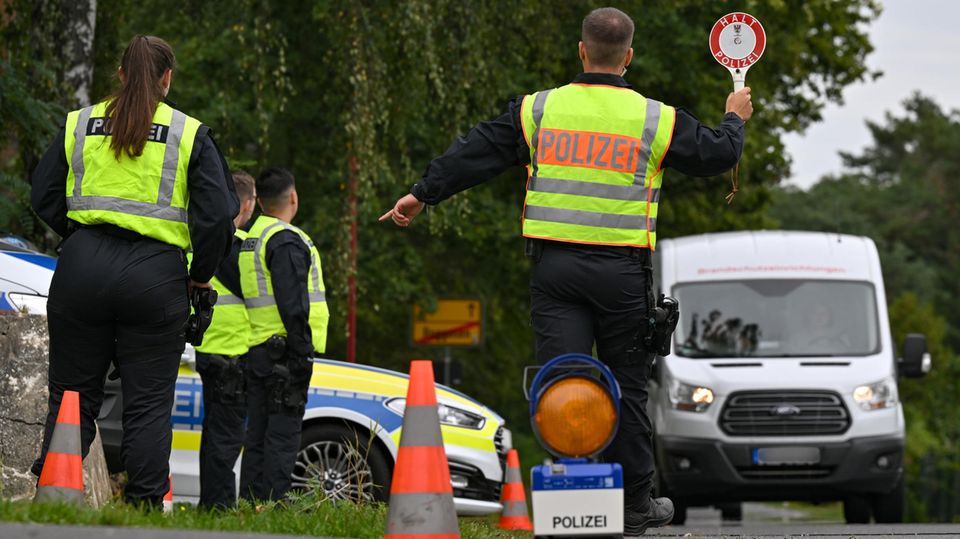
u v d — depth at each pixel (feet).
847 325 174.29
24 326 95.91
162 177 71.92
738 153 67.46
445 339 243.60
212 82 218.79
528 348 298.15
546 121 67.51
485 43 186.09
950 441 509.76
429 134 223.92
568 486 57.62
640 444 69.77
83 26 154.51
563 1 198.80
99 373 74.13
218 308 98.53
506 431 128.77
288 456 96.99
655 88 254.47
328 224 216.95
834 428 166.30
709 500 174.91
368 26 175.52
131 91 72.02
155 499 73.15
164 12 194.70
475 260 261.65
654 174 67.56
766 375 168.04
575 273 67.10
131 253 71.46
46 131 144.97
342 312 192.75
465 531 86.43
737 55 69.72
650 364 69.67
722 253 179.22
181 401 118.21
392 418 117.19
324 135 217.56
